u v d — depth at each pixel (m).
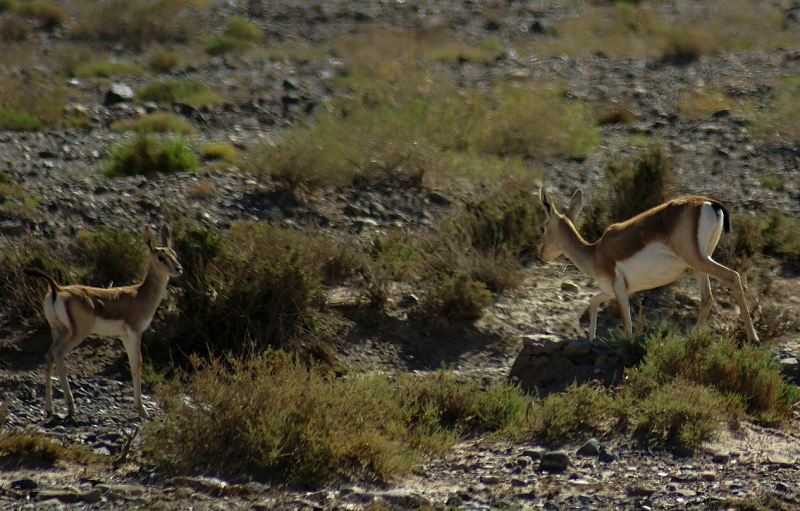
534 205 52.78
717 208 36.44
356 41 106.31
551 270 48.56
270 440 27.86
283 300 39.91
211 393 29.62
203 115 76.31
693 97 78.38
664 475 27.36
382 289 42.91
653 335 36.50
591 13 124.38
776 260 48.81
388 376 37.03
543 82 86.56
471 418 32.72
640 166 53.25
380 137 60.59
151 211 52.41
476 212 52.28
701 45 98.62
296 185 56.31
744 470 27.67
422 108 68.50
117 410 34.25
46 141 66.69
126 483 26.89
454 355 40.03
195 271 40.38
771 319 41.06
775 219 51.41
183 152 61.50
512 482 26.91
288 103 80.56
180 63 96.81
